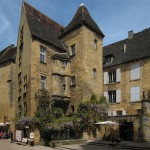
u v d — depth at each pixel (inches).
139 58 1096.2
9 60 1254.9
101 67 1096.2
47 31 1068.5
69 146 757.9
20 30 1076.5
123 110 1123.9
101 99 1014.4
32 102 887.1
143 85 1065.5
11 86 1215.6
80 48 1017.5
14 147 734.5
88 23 1039.0
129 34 1280.8
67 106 1010.1
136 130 900.0
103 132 956.0
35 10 1112.2
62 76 1007.0
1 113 1236.5
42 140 818.8
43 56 972.6
